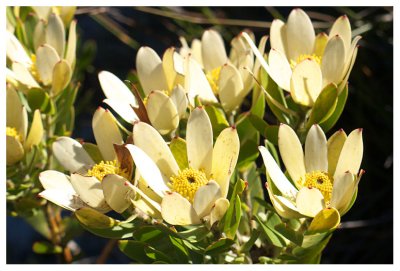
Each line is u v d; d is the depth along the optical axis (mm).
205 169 463
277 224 479
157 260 497
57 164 583
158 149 465
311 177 470
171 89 517
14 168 548
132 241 509
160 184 455
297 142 476
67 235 626
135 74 561
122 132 531
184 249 486
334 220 444
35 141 544
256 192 539
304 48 526
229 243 452
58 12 620
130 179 473
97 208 465
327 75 496
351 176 442
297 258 476
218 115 499
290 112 505
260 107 520
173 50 513
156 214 454
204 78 516
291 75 495
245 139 522
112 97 510
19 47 585
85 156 496
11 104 547
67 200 474
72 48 572
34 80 562
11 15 619
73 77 653
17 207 576
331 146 476
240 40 559
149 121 493
